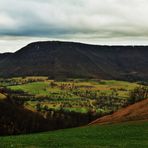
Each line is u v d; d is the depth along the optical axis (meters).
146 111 81.44
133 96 153.12
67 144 42.62
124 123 68.88
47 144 42.38
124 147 40.47
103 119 92.69
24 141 45.25
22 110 187.88
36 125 176.38
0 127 154.50
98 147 40.34
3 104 180.38
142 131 54.41
